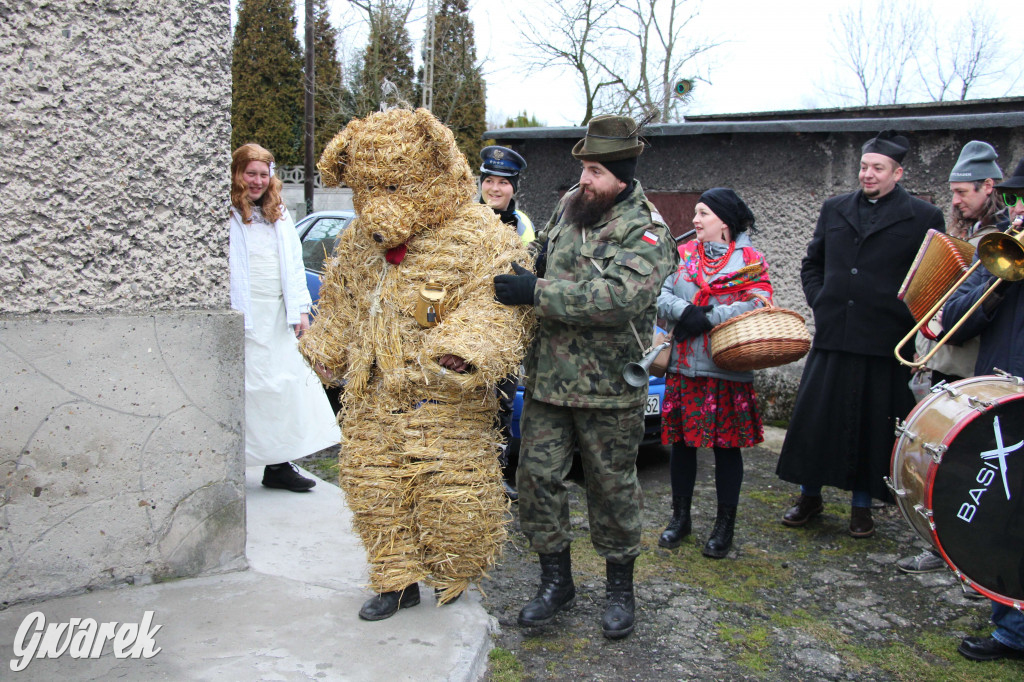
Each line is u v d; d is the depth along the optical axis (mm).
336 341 3002
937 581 3799
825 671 2986
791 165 6641
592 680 2844
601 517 3127
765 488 5266
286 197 19891
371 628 2885
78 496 2928
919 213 4227
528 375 3104
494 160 4305
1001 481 2701
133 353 2959
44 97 2775
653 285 2852
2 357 2760
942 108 7605
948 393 2883
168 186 3004
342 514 4066
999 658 3088
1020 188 3127
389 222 2627
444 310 2756
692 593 3633
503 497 2973
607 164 2945
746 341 3641
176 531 3119
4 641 2650
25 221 2799
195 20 2967
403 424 2801
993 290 3145
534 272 3098
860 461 4297
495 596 3484
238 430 3203
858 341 4230
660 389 5320
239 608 2969
